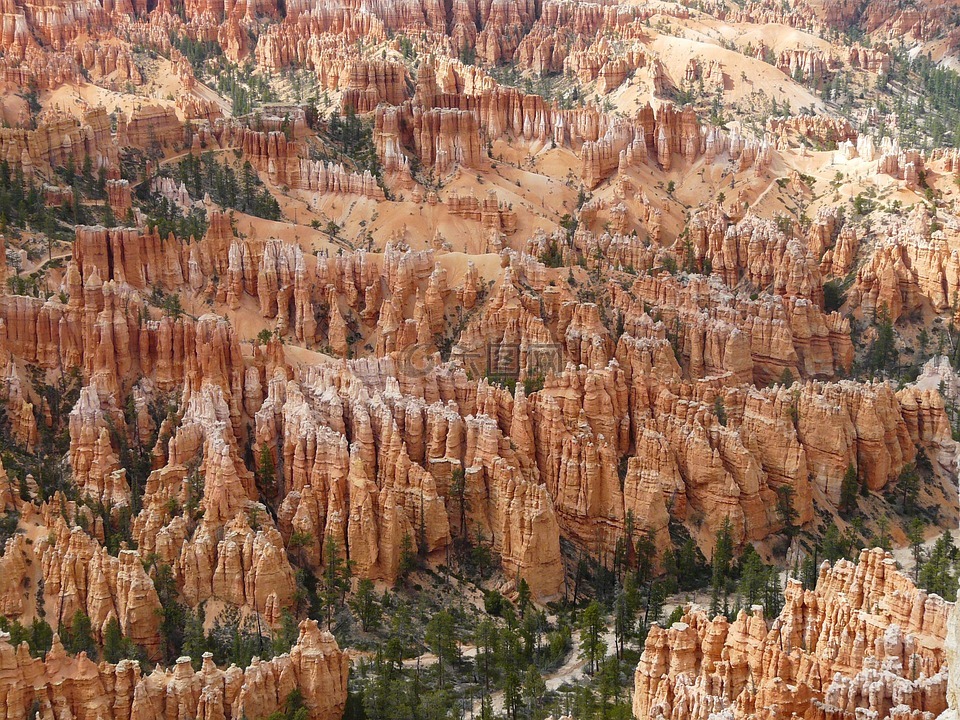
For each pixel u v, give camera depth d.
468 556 155.00
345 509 150.00
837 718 98.12
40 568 135.12
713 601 143.50
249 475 154.25
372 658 133.62
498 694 128.38
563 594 152.50
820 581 121.44
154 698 111.19
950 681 73.69
